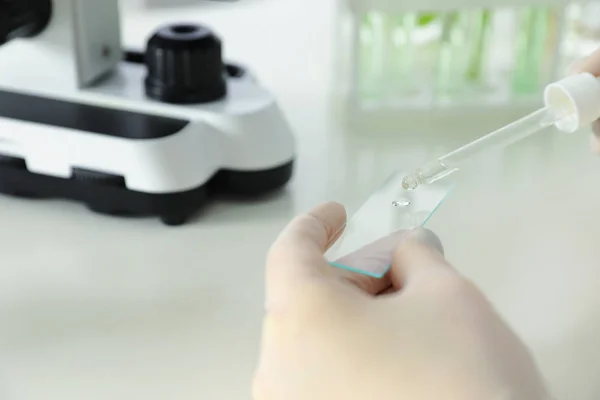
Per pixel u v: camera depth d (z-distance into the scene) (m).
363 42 0.74
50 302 0.52
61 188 0.62
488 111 0.77
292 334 0.36
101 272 0.55
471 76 0.77
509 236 0.60
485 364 0.34
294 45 0.96
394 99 0.77
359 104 0.76
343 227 0.44
